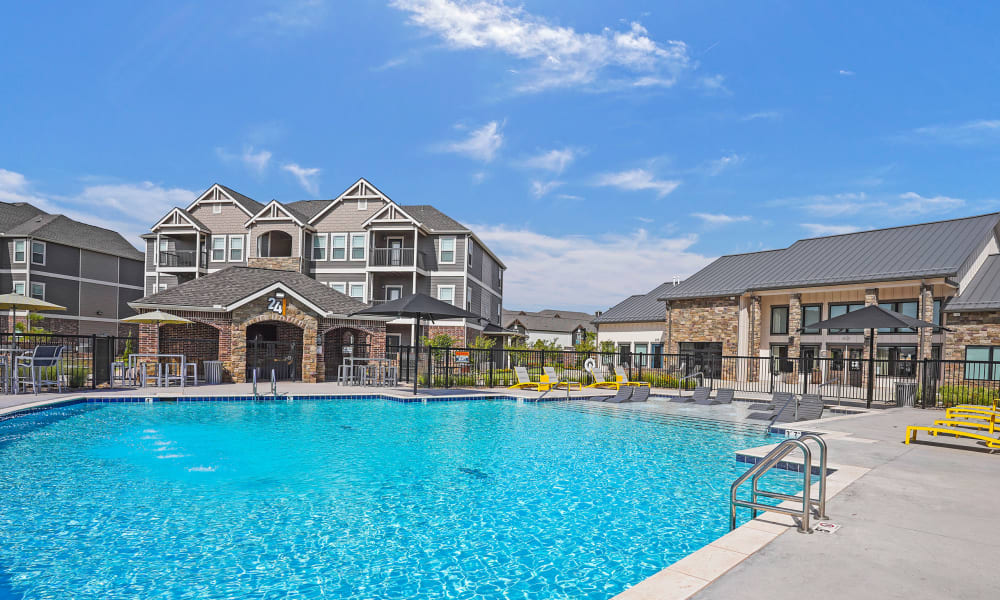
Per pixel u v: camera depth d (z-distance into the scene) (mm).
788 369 28922
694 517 6719
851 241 30797
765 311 30344
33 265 40844
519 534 6113
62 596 4488
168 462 9133
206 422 13242
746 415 16141
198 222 38250
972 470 7680
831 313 27828
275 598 4527
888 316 17234
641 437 12242
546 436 12281
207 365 20250
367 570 5113
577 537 6043
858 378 26156
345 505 7047
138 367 20156
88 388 17859
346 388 19953
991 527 5102
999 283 23828
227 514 6605
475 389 21359
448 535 6055
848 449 9352
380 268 36188
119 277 48469
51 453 9672
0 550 5430
